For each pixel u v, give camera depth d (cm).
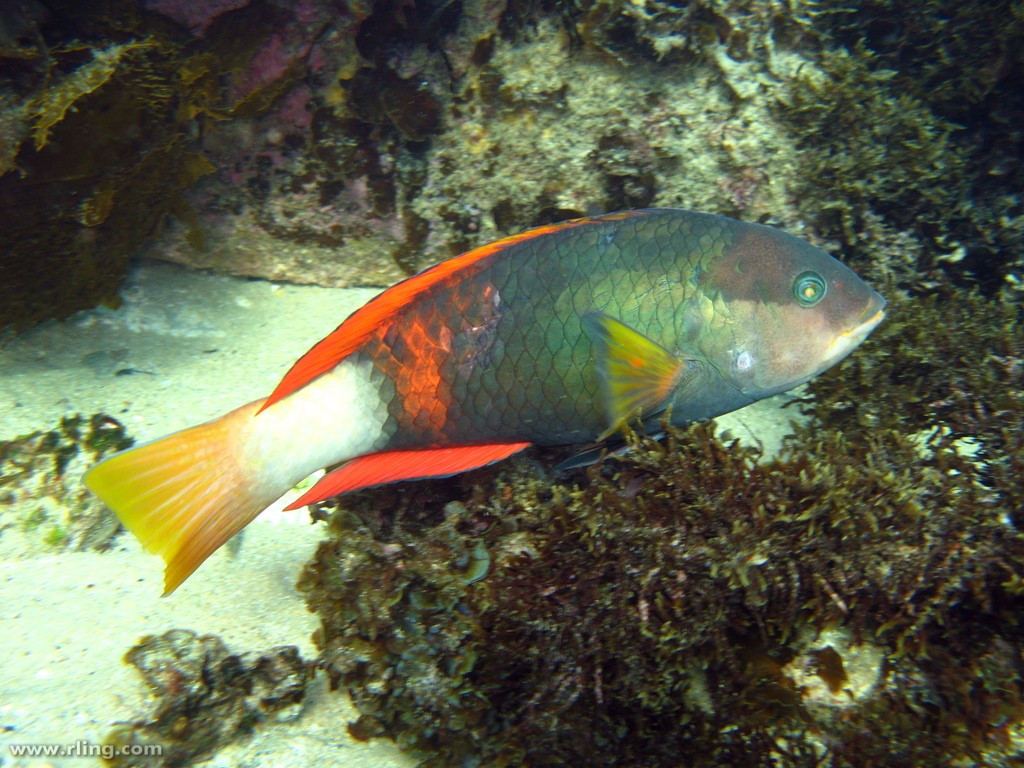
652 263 30
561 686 28
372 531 33
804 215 48
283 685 31
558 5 47
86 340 51
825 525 28
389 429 30
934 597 27
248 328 53
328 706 32
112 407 46
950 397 34
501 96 49
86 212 44
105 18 42
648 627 27
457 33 48
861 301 31
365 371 30
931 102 46
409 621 31
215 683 30
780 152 48
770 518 28
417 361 30
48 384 47
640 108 48
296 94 49
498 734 28
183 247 54
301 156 51
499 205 51
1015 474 28
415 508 34
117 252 49
